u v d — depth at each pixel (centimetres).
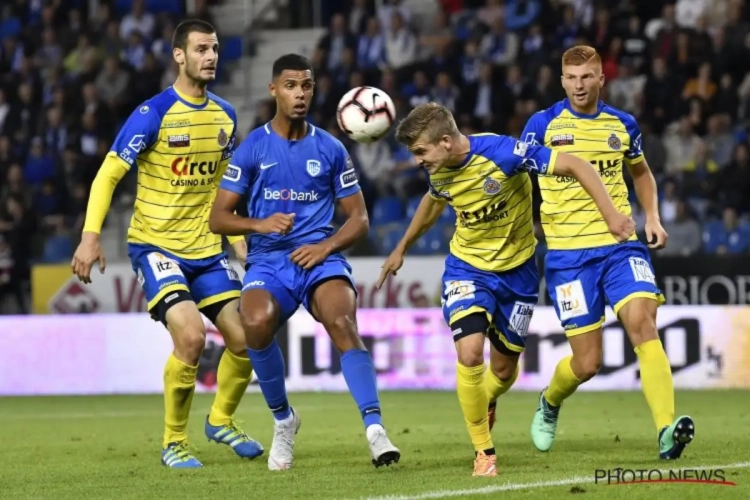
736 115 6056
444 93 6400
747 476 2016
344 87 6612
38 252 6291
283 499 1864
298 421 2356
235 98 7669
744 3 6388
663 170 5869
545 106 6178
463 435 3036
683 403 4019
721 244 5469
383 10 7031
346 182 2378
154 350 5197
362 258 5272
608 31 6438
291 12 7788
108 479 2219
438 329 4928
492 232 2300
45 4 7725
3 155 6850
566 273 2481
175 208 2527
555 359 4784
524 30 6825
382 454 2092
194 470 2338
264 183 2347
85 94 6994
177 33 2517
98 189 2458
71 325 5247
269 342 2280
